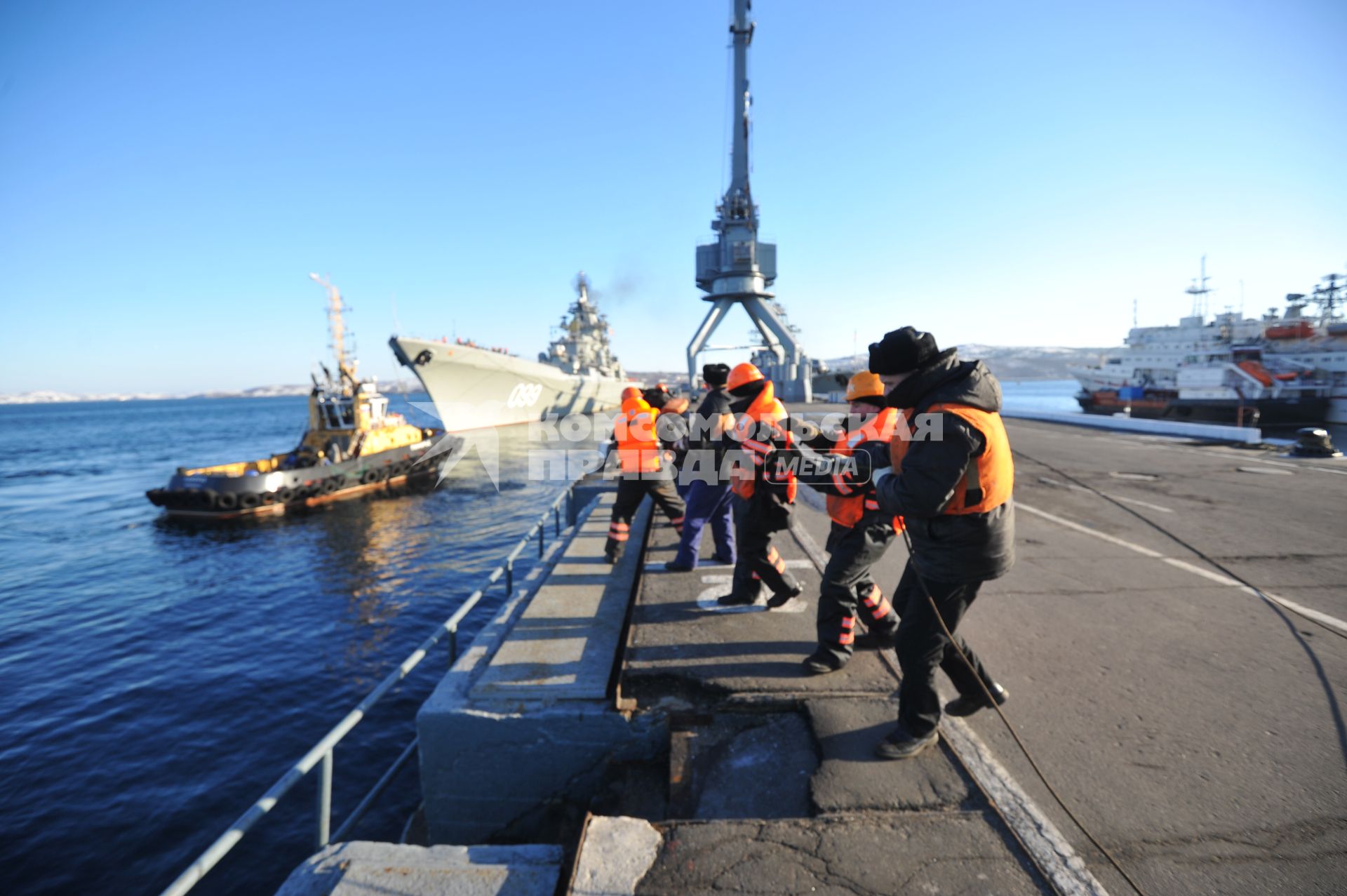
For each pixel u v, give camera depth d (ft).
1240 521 22.18
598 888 5.81
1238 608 14.03
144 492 103.65
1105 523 22.41
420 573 50.72
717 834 6.51
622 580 15.64
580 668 10.49
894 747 7.88
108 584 50.42
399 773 23.72
